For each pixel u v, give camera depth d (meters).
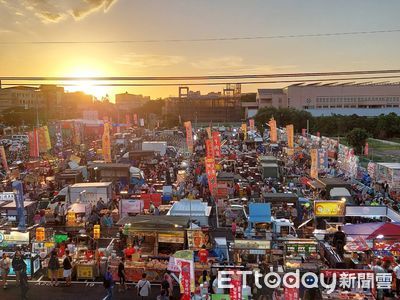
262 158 45.53
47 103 167.75
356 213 24.98
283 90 184.25
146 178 42.44
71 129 77.56
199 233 20.73
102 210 28.64
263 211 25.42
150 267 18.73
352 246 19.38
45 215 26.62
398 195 34.78
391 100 162.25
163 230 20.80
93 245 21.70
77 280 18.88
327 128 105.50
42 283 18.55
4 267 17.92
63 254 19.89
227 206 29.91
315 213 25.02
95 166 40.12
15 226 24.44
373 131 102.94
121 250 21.86
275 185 37.06
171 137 88.06
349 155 42.22
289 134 54.75
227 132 98.31
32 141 46.09
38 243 20.61
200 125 138.75
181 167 46.12
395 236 19.36
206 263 18.56
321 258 20.05
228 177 37.78
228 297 15.07
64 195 31.61
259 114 121.69
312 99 164.00
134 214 27.81
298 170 44.94
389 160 58.00
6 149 66.19
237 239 19.66
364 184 38.81
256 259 19.14
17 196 24.14
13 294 17.39
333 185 32.81
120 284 18.03
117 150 61.78
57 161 47.72
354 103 163.38
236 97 182.75
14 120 121.00
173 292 17.44
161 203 31.61
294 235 23.81
